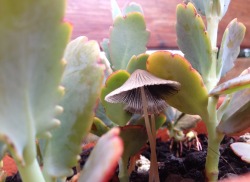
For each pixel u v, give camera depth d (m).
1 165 0.07
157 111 0.07
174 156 0.09
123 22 0.08
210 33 0.08
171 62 0.06
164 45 0.16
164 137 0.11
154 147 0.07
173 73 0.06
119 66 0.08
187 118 0.10
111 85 0.06
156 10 0.16
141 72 0.06
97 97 0.05
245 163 0.08
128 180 0.07
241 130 0.06
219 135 0.07
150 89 0.07
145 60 0.07
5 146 0.05
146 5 0.16
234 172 0.08
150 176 0.07
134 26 0.08
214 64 0.07
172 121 0.10
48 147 0.05
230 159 0.08
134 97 0.07
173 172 0.08
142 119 0.07
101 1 0.15
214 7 0.08
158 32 0.16
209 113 0.07
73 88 0.05
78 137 0.05
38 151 0.06
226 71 0.08
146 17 0.16
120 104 0.07
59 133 0.05
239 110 0.06
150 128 0.07
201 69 0.07
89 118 0.05
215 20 0.08
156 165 0.07
